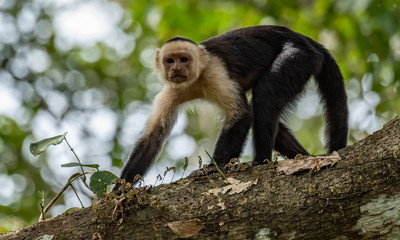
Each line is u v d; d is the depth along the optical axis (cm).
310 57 1096
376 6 1720
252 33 1162
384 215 626
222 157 1012
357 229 639
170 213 699
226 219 677
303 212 657
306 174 690
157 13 1975
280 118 1051
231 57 1125
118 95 2409
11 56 2333
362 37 1794
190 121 2258
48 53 2395
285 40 1134
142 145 1109
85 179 826
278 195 677
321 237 650
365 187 643
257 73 1139
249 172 731
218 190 708
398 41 1816
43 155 2188
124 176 1071
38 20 2383
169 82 1138
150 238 689
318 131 2236
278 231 660
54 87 2356
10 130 2248
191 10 1952
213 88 1088
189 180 743
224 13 1952
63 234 721
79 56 2409
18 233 744
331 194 653
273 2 1930
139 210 709
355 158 681
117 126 2306
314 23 1870
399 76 1834
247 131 1039
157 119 1145
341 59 1859
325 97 1173
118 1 2259
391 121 707
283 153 1196
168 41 1166
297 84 1070
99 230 710
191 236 675
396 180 634
